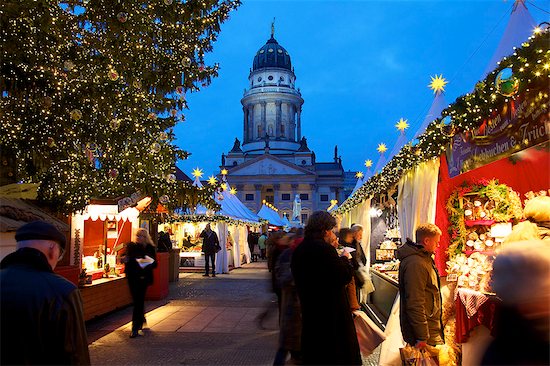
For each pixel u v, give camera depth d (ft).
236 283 49.49
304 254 12.12
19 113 25.61
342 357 11.44
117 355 19.75
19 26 23.73
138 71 31.58
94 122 28.35
